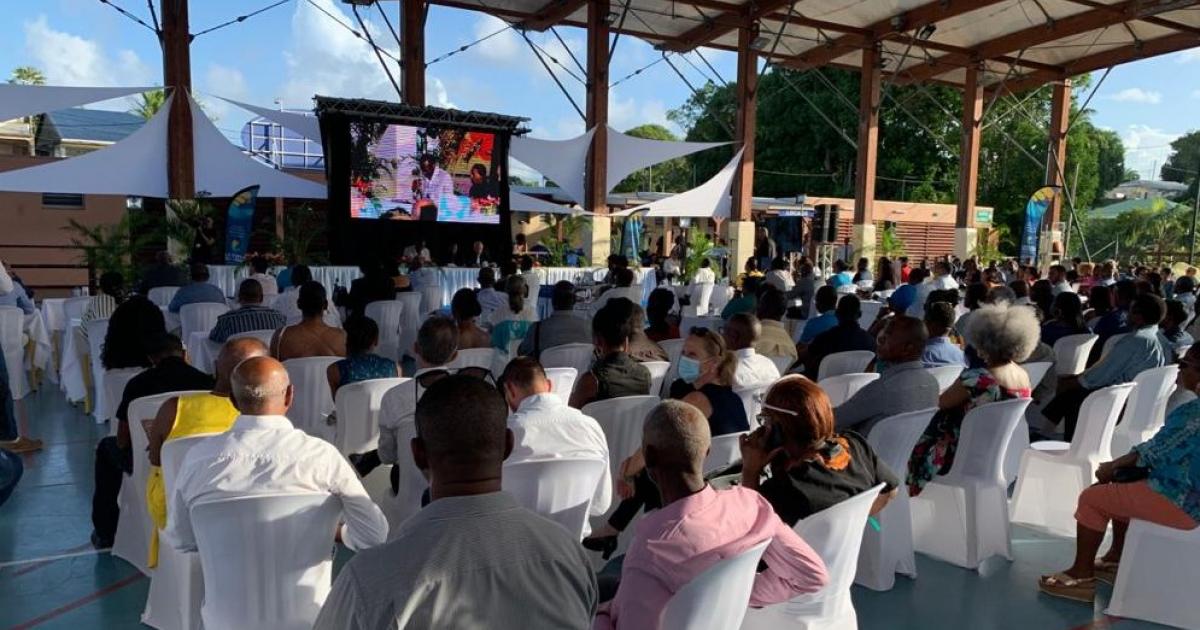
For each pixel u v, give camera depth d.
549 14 16.25
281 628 2.15
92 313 5.72
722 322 7.07
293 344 4.52
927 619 3.14
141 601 3.18
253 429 2.13
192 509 2.07
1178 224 31.22
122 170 12.16
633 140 16.36
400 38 14.70
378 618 1.24
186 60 12.32
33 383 6.70
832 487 2.31
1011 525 4.14
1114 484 3.18
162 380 3.32
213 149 12.96
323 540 2.19
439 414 1.35
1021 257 17.52
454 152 14.88
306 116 14.72
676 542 1.77
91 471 4.75
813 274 9.33
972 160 19.00
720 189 16.81
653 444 1.85
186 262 12.17
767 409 2.38
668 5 16.19
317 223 14.91
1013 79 20.50
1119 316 6.06
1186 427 2.97
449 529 1.32
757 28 16.47
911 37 17.17
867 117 17.64
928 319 4.32
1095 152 32.34
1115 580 3.19
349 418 3.86
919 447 3.58
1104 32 17.33
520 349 5.34
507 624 1.32
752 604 2.12
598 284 11.57
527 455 2.64
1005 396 3.51
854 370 4.96
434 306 10.34
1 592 3.24
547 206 16.16
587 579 1.44
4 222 17.56
